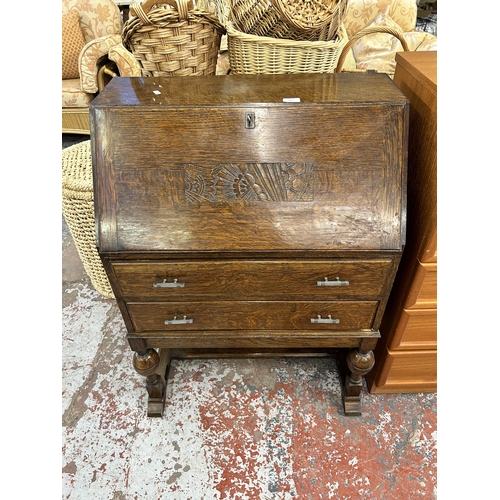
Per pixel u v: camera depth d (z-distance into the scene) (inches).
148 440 62.2
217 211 47.8
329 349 73.1
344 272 49.6
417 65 56.4
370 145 47.8
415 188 55.5
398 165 47.7
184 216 47.9
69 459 59.9
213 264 48.9
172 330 56.3
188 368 73.2
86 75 125.3
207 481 57.3
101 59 124.7
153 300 52.7
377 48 122.4
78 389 69.7
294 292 51.5
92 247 74.3
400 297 58.8
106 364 73.9
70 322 82.2
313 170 47.7
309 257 48.5
